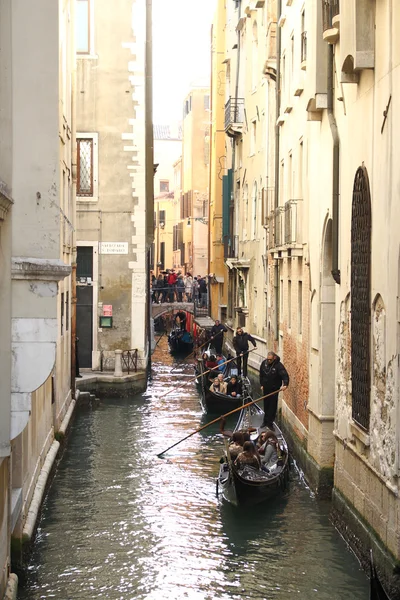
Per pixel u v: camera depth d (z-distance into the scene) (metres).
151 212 36.66
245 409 23.70
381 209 11.98
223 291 49.47
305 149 19.80
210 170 56.31
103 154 31.03
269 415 21.50
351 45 12.66
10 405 9.82
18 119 10.10
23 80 10.09
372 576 9.80
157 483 18.22
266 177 32.88
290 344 22.34
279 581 12.73
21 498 12.51
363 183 13.01
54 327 9.91
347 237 14.47
